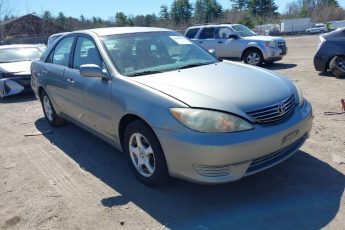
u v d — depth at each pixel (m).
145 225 3.40
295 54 18.91
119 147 4.41
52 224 3.52
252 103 3.48
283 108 3.62
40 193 4.14
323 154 4.59
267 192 3.80
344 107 6.43
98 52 4.60
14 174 4.68
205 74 4.11
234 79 3.94
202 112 3.36
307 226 3.22
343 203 3.51
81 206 3.79
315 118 6.09
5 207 3.89
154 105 3.63
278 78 4.18
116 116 4.14
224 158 3.28
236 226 3.29
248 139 3.31
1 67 9.76
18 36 41.06
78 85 4.89
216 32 14.90
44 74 6.07
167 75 4.11
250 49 13.98
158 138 3.58
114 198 3.90
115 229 3.38
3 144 5.87
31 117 7.51
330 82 9.34
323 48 10.10
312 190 3.78
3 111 8.33
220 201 3.70
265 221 3.33
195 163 3.36
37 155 5.27
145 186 4.08
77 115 5.20
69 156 5.14
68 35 5.64
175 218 3.48
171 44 5.02
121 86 4.07
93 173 4.54
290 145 3.77
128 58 4.49
